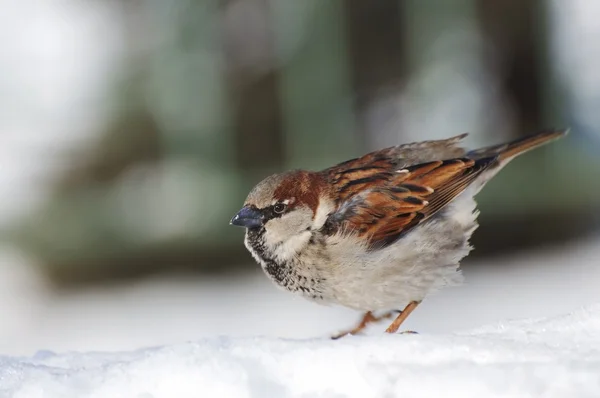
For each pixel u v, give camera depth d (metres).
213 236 14.23
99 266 14.42
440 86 15.51
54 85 15.92
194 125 15.47
